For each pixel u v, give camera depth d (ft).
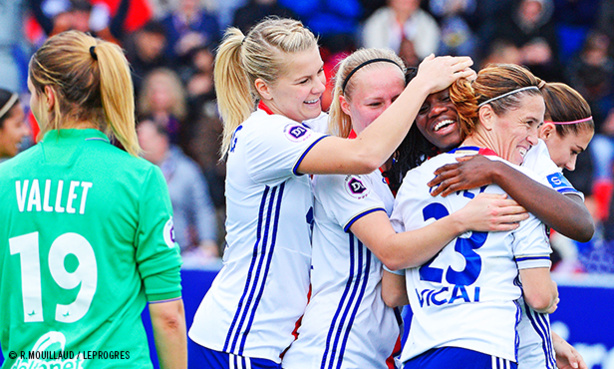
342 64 34.32
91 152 29.81
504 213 29.09
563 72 87.56
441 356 29.27
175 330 30.40
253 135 32.30
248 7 86.38
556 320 50.90
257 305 32.35
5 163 30.71
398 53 85.46
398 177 35.17
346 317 32.50
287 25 32.83
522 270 29.50
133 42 85.92
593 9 95.55
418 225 31.19
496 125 30.81
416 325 30.73
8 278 29.86
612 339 50.44
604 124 84.74
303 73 32.27
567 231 29.25
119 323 29.32
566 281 51.08
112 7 91.15
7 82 88.53
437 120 31.78
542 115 30.91
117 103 30.07
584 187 75.41
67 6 88.94
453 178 30.04
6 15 89.51
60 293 29.14
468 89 30.83
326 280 33.06
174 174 76.02
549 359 32.37
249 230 32.78
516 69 31.14
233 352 32.17
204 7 90.99
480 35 88.69
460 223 29.27
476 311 29.12
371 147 30.09
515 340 28.99
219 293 33.47
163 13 92.89
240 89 35.37
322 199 32.81
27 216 29.48
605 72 86.58
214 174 78.13
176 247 30.73
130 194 29.48
